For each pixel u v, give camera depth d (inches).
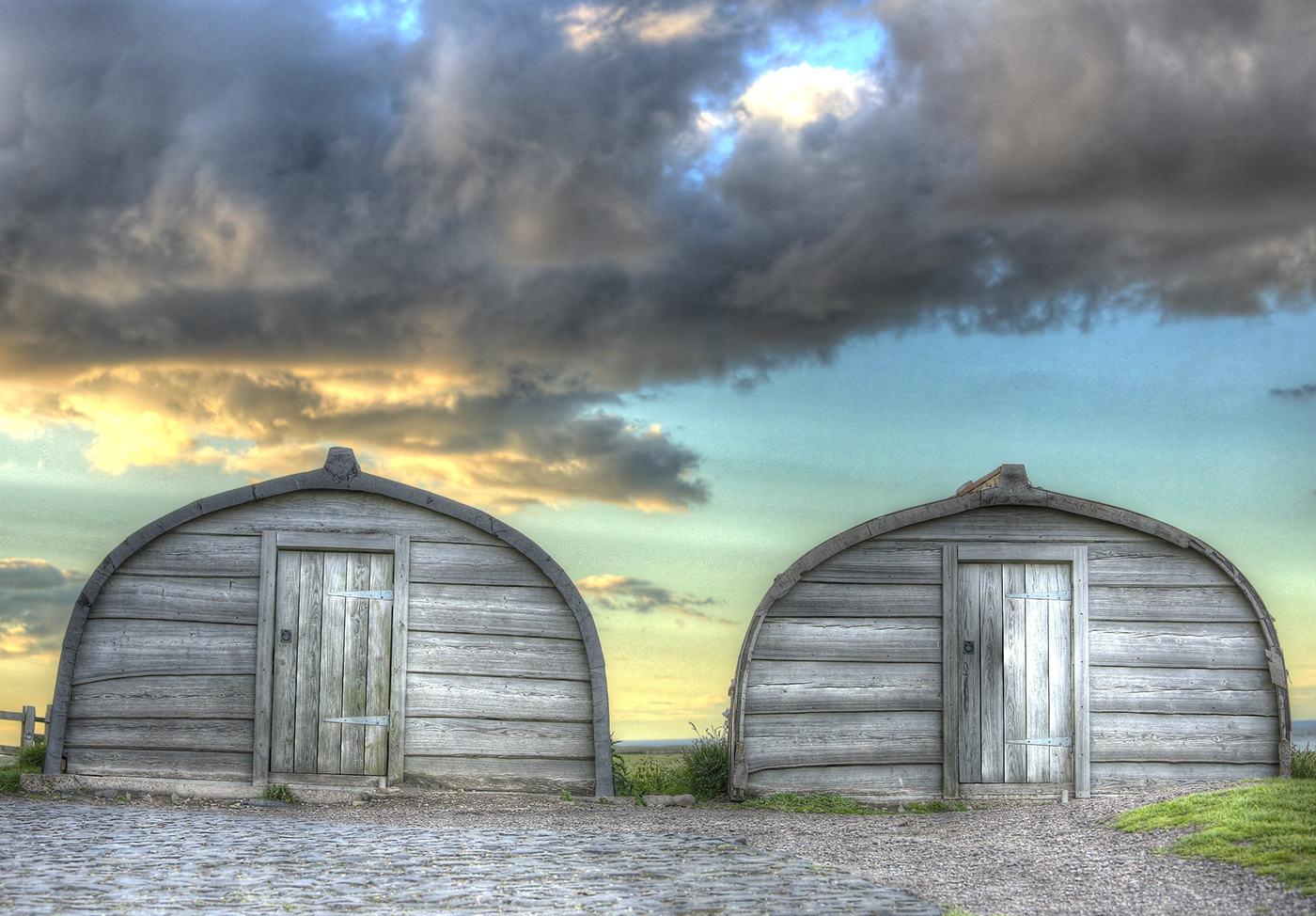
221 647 537.3
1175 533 545.6
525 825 453.4
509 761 539.2
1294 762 548.1
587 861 357.7
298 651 540.1
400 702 537.3
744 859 366.0
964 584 549.3
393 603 545.3
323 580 546.0
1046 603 548.4
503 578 551.2
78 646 532.4
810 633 542.6
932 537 551.2
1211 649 544.1
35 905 273.4
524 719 542.9
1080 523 552.1
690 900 294.8
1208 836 349.4
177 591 540.1
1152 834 374.6
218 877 317.1
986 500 549.3
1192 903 287.7
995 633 546.0
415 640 543.5
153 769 527.2
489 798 528.4
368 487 547.5
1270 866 306.2
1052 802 517.7
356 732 535.8
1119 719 538.9
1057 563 551.2
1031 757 537.3
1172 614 546.0
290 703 536.1
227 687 534.6
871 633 544.7
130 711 530.0
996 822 452.4
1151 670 542.6
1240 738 537.6
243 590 542.0
